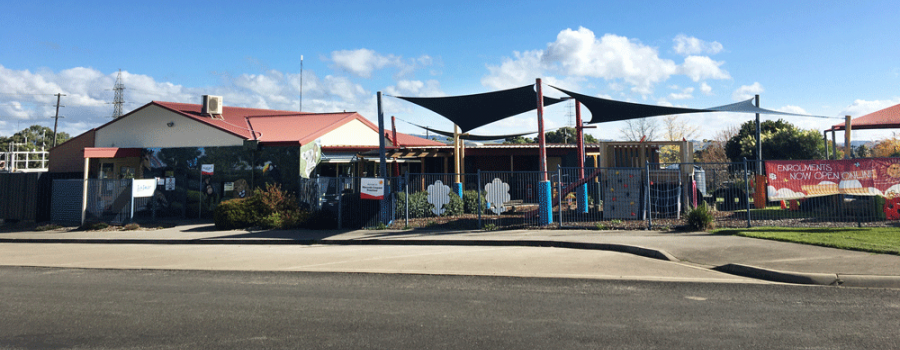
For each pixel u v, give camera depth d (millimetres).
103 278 8289
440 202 15031
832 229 11172
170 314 5836
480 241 11805
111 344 4742
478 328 5078
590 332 4871
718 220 13547
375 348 4504
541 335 4801
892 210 12219
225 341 4777
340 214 14750
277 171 18594
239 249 11891
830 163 12188
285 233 14094
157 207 19578
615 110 15469
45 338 4961
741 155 33531
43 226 16562
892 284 6699
